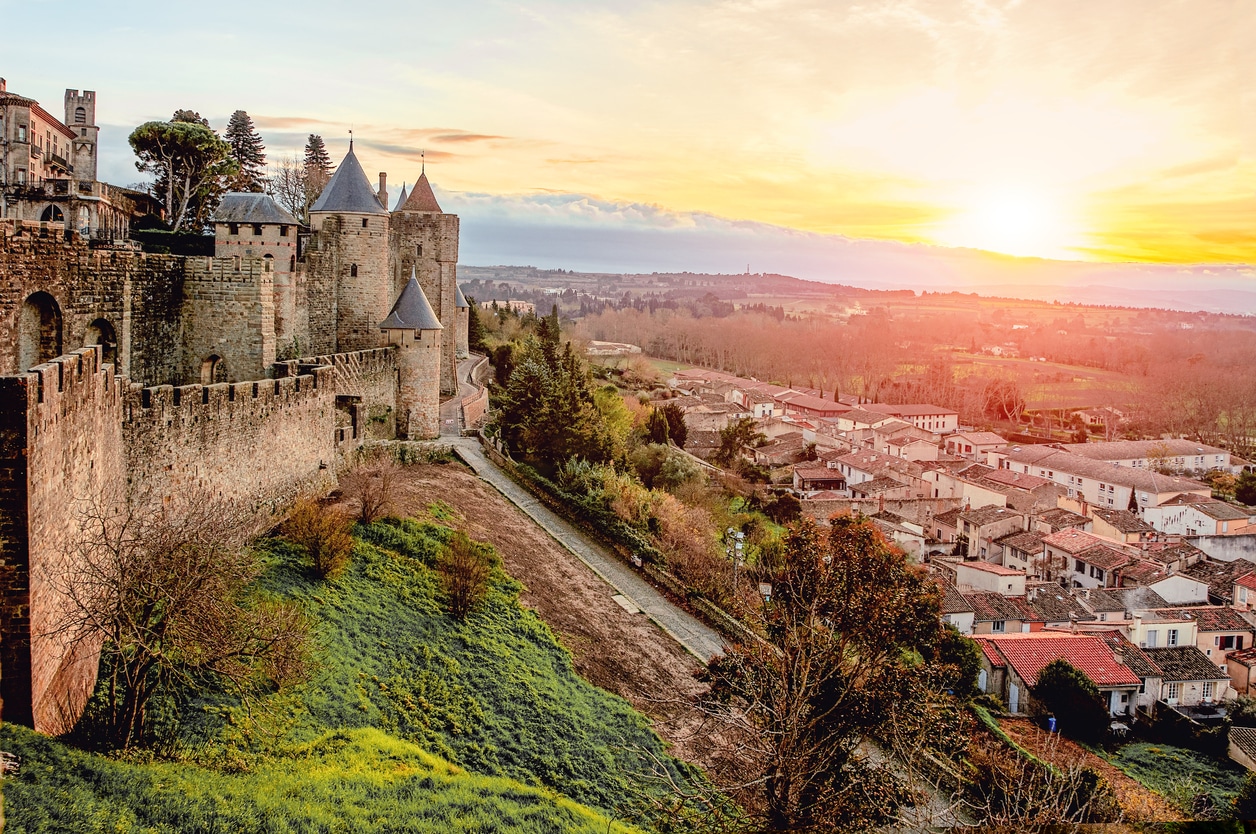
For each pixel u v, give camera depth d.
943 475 103.06
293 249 45.91
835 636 24.70
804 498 85.94
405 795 20.44
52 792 15.10
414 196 70.19
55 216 54.66
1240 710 50.78
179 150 72.06
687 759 29.19
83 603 18.25
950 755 28.00
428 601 32.12
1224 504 96.44
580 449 56.91
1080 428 151.38
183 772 17.91
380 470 41.00
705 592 44.38
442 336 67.44
